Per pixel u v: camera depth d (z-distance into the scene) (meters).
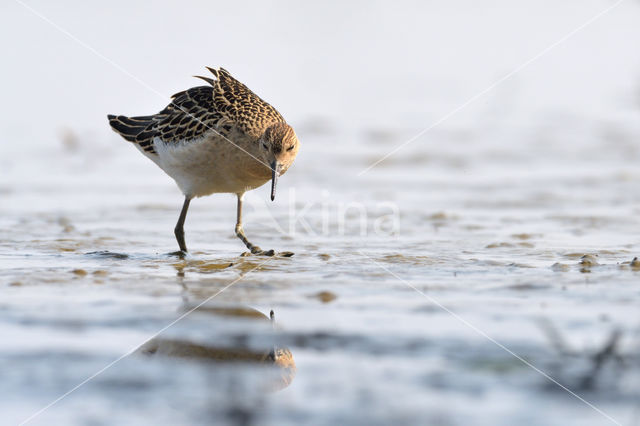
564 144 18.94
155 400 5.62
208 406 5.53
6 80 21.83
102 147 18.33
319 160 17.45
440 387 5.80
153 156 12.44
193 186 11.88
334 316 7.54
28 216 12.95
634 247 10.80
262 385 5.85
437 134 20.02
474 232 12.00
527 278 8.98
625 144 18.77
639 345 6.57
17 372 6.12
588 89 24.38
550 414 5.36
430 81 24.58
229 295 8.33
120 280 8.98
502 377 5.96
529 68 26.61
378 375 6.03
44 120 19.45
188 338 6.90
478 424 5.20
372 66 25.81
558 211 13.41
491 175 16.31
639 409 5.42
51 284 8.72
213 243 11.62
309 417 5.32
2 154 17.44
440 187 15.45
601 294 8.19
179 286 8.73
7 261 9.93
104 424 5.27
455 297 8.17
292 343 6.75
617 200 14.17
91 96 21.09
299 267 9.77
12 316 7.47
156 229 12.42
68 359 6.39
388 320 7.38
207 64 23.33
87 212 13.38
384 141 19.16
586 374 6.00
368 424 5.20
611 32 30.06
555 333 6.89
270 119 11.70
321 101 22.42
